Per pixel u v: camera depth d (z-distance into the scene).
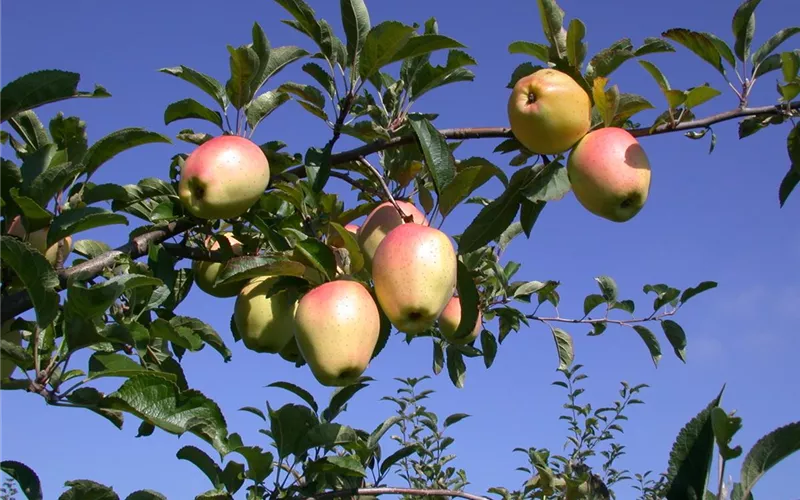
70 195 1.06
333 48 1.10
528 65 1.07
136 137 1.05
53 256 1.06
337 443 1.14
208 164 1.03
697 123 1.04
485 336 1.59
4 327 1.01
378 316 0.95
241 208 1.06
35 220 0.97
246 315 1.11
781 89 1.03
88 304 0.88
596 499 1.00
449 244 0.95
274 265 0.98
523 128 1.01
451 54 1.11
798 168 1.09
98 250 1.24
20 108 0.98
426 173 1.27
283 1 1.07
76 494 0.91
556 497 1.49
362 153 1.11
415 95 1.14
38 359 0.90
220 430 0.91
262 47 1.12
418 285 0.92
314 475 1.18
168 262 1.09
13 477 0.94
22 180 0.99
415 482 1.97
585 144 1.00
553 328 1.69
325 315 0.93
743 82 1.07
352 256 0.97
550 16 1.05
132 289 1.03
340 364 0.93
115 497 0.92
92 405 0.88
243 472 1.11
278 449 1.13
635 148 0.99
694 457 0.77
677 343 1.59
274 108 1.15
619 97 1.01
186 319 1.16
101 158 1.06
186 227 1.11
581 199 1.01
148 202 1.20
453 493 1.18
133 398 0.89
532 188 1.01
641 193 0.99
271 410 1.12
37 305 0.89
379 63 1.07
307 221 1.13
